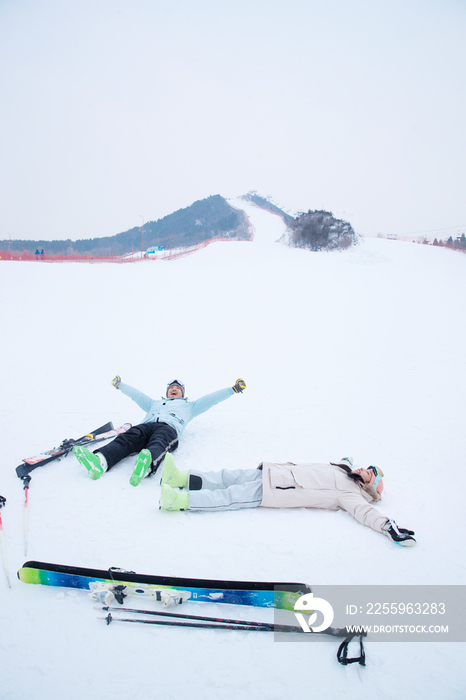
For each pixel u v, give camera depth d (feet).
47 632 5.92
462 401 16.60
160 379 19.10
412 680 5.35
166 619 6.21
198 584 6.37
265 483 8.98
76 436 13.08
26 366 20.74
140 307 34.55
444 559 7.57
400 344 24.90
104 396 16.93
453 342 25.17
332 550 7.73
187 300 37.11
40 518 8.58
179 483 9.65
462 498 9.76
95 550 7.61
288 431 13.69
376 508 9.20
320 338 26.22
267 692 5.15
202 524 8.49
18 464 11.06
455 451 12.35
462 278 52.13
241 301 36.88
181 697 5.07
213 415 15.08
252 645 5.81
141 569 7.13
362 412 15.46
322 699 5.08
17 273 50.93
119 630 6.00
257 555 7.57
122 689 5.15
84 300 37.11
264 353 23.17
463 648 5.83
